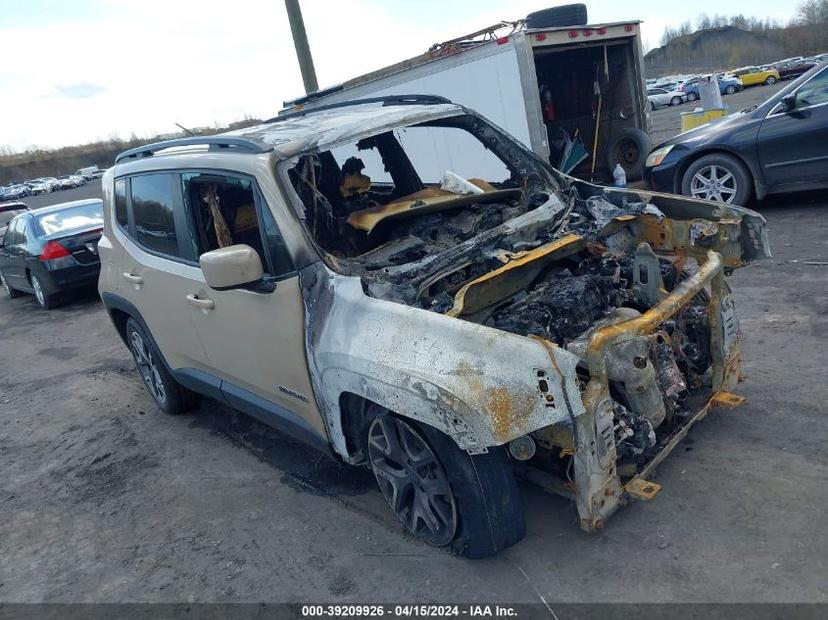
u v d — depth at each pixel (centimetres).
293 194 346
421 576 308
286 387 359
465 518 288
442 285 339
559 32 902
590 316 338
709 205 380
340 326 310
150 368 545
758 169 784
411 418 285
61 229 1034
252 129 436
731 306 358
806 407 379
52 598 348
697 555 287
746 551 284
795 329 479
